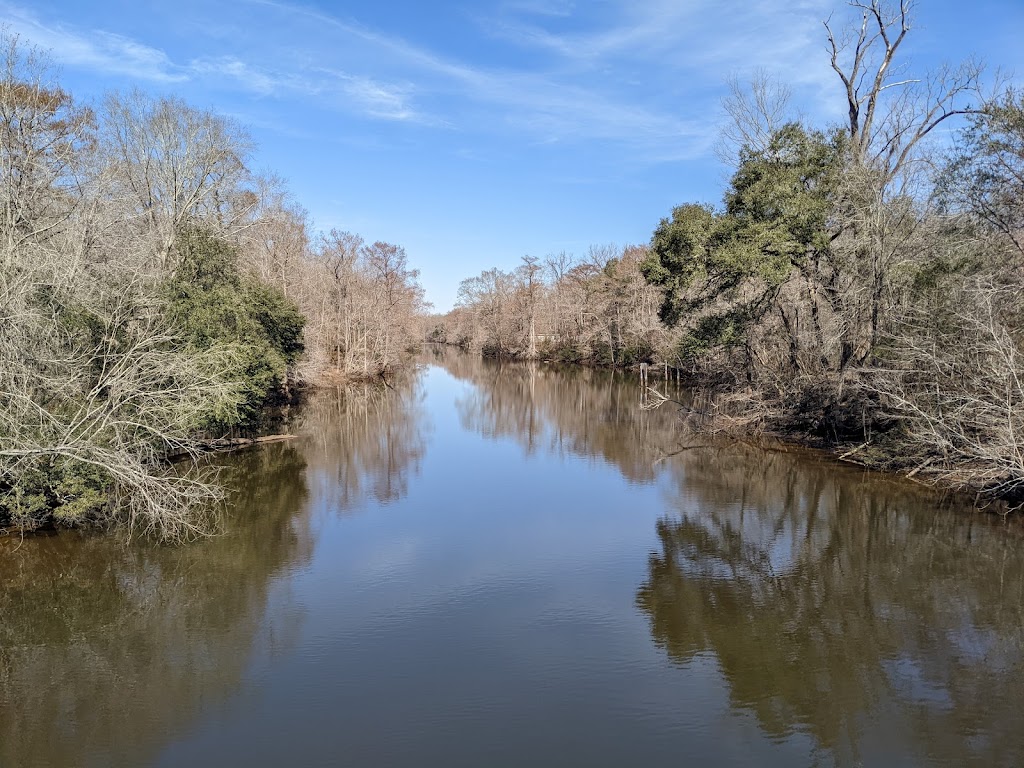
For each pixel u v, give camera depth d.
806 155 22.08
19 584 12.27
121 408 14.82
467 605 11.30
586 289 69.31
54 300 14.50
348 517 16.50
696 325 25.97
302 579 12.50
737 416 26.33
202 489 17.86
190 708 8.36
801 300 24.91
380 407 38.56
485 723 7.94
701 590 11.80
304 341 42.81
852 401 21.50
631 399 40.41
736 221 21.53
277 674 9.12
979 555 13.08
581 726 7.87
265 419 32.31
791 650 9.65
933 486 17.42
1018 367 15.09
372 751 7.43
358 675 9.09
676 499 17.81
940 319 17.73
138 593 11.91
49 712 8.34
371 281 60.69
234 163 31.69
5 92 19.25
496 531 15.30
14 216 17.41
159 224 27.52
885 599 11.28
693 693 8.55
